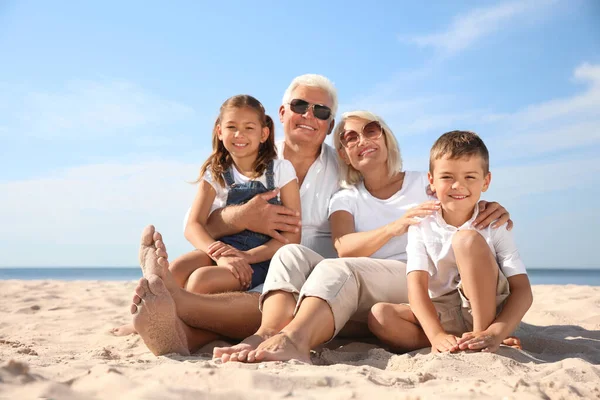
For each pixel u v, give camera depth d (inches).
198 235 137.0
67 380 66.7
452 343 98.7
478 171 112.7
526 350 119.6
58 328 158.6
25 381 63.7
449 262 114.6
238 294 117.4
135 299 97.1
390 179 143.3
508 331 102.0
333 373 75.7
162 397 60.7
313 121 151.3
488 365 87.5
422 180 141.1
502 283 108.2
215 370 72.5
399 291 118.3
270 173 145.6
